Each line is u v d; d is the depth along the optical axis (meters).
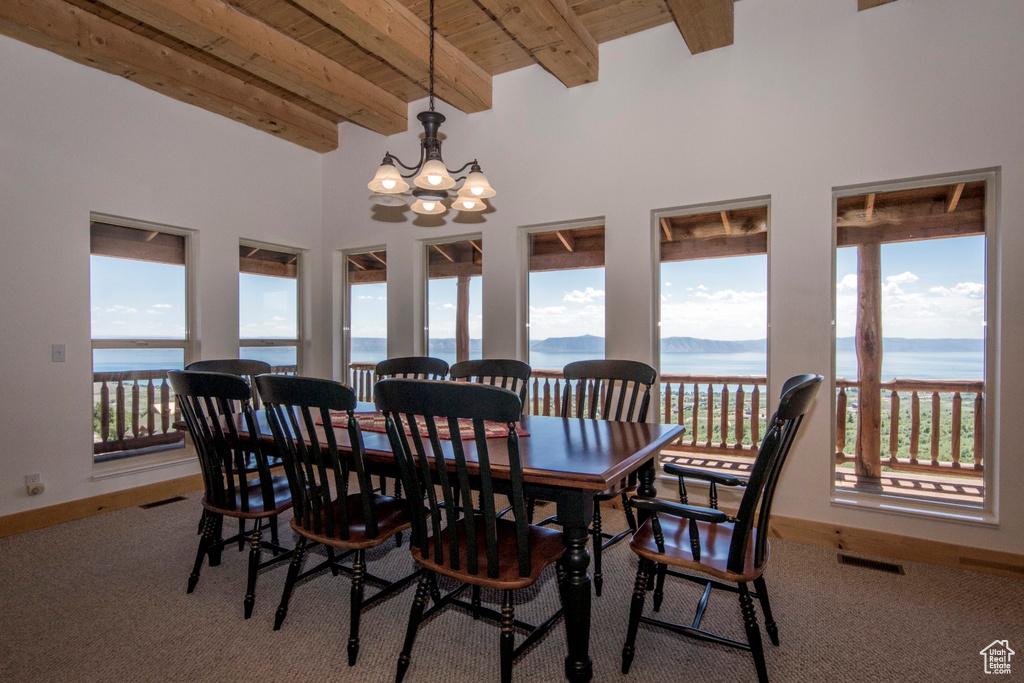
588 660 1.57
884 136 2.58
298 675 1.67
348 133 4.44
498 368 2.93
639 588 1.67
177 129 3.59
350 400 1.62
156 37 3.18
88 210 3.14
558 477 1.48
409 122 4.11
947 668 1.69
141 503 3.38
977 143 2.41
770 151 2.84
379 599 1.86
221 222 3.86
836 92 2.69
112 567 2.44
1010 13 2.35
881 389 2.75
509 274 3.66
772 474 1.53
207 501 2.14
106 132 3.22
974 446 2.56
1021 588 2.24
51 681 1.63
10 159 2.83
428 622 2.00
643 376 2.53
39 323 2.94
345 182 4.46
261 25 3.02
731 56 2.94
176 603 2.11
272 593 2.21
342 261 4.61
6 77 2.81
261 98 3.86
